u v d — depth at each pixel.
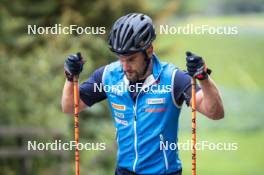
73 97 11.95
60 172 27.66
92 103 12.16
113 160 32.81
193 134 11.28
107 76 11.82
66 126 28.73
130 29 10.91
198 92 11.39
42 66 30.53
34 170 26.88
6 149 24.28
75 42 33.12
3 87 29.00
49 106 29.72
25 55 34.47
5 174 26.20
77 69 11.59
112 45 11.09
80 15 35.16
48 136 25.89
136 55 11.09
